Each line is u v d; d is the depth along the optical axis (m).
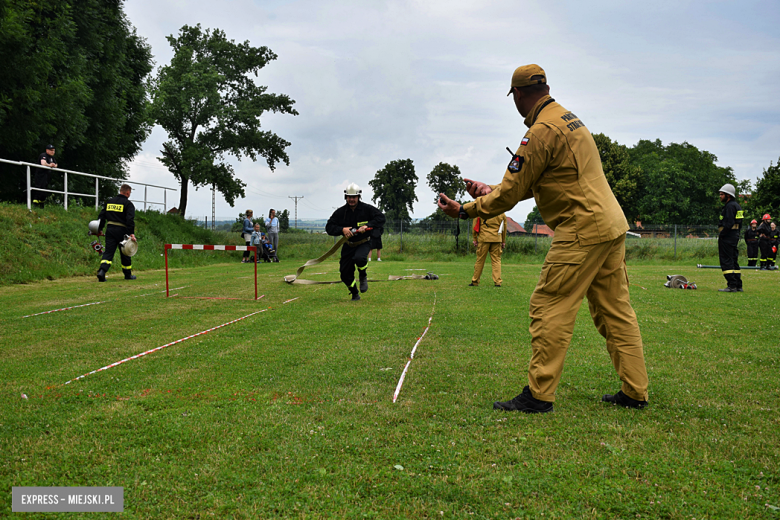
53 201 16.45
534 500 1.93
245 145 33.84
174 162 33.59
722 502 1.91
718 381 3.49
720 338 4.98
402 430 2.60
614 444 2.43
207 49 33.44
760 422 2.71
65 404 2.97
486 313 6.46
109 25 20.88
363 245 7.63
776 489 2.01
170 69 31.69
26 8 16.38
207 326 5.56
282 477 2.11
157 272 13.81
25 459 2.26
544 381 2.86
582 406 2.99
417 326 5.54
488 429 2.62
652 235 26.33
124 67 22.19
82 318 6.04
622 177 53.69
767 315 6.41
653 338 4.96
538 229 27.00
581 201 2.75
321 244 26.58
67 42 18.42
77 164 21.17
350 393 3.21
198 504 1.91
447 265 18.41
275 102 34.31
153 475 2.12
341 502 1.92
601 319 3.03
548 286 2.84
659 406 2.99
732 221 9.16
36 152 18.25
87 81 19.00
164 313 6.45
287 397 3.13
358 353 4.29
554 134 2.77
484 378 3.54
